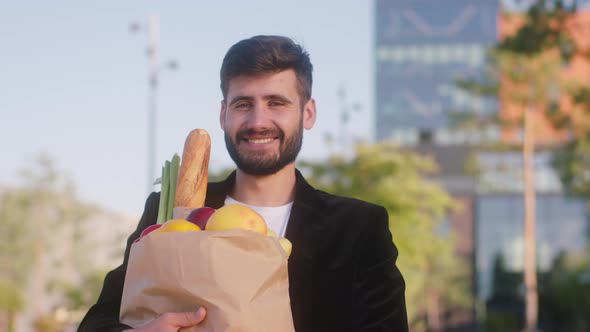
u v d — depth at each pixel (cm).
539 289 5878
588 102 2345
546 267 6272
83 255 3328
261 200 235
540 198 6356
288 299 185
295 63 223
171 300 181
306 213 226
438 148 6656
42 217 3353
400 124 8081
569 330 5306
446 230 6294
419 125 8044
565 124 2544
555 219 6325
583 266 5144
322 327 215
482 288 6319
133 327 187
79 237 3331
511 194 6381
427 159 2228
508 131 3828
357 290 219
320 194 233
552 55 3322
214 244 178
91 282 2864
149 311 184
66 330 2839
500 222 6381
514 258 6334
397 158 2119
